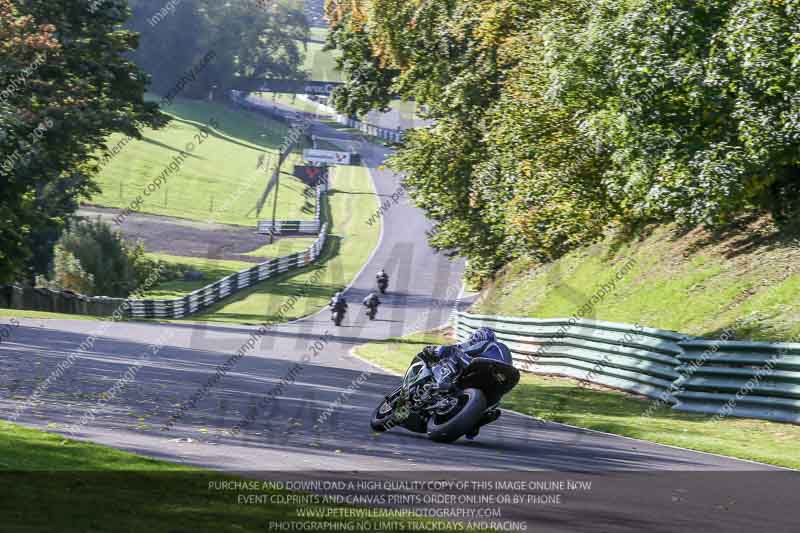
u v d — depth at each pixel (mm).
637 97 38656
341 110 88688
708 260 49156
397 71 84938
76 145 71688
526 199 47031
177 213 174750
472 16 59875
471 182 62500
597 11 39906
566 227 46094
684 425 30391
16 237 68750
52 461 15023
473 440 23438
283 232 171000
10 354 41281
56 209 90875
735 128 39188
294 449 19344
